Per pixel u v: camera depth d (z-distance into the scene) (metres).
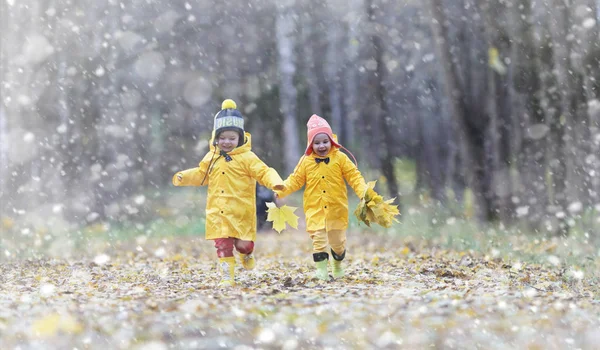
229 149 9.41
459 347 5.59
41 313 6.46
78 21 23.23
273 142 40.81
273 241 19.64
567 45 15.43
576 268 9.73
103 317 6.31
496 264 11.27
